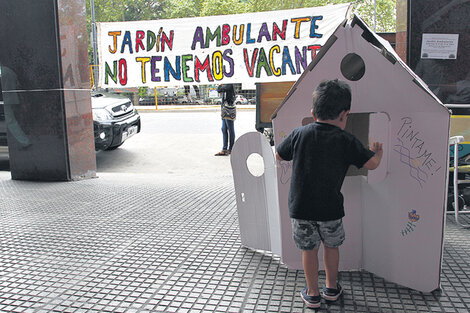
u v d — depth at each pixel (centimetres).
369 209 288
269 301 260
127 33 631
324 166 237
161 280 291
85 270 310
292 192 247
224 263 318
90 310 253
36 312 252
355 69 299
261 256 329
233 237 373
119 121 851
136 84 641
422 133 253
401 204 267
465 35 441
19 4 606
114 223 421
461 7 435
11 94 634
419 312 243
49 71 612
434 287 260
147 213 454
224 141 931
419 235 262
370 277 289
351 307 251
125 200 513
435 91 452
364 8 3744
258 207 333
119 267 314
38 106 626
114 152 975
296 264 300
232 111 912
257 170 741
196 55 625
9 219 439
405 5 448
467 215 427
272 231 328
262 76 617
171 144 1072
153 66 634
